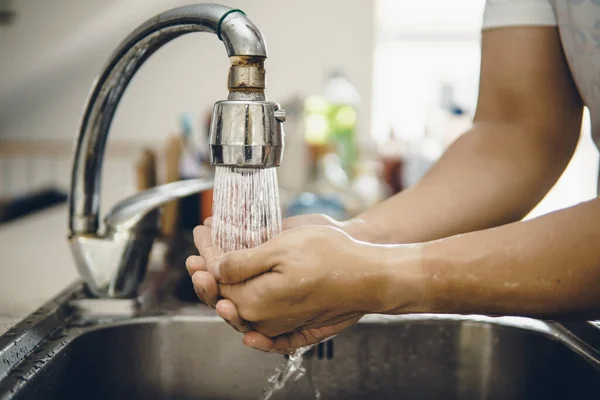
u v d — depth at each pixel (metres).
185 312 0.81
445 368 0.80
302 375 0.80
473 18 2.29
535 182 0.70
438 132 1.97
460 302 0.49
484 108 0.75
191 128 1.54
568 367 0.71
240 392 0.80
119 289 0.81
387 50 2.33
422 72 2.34
